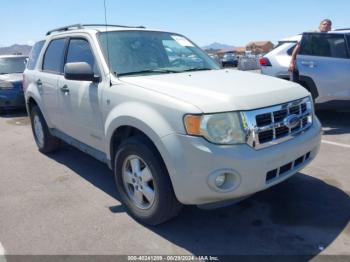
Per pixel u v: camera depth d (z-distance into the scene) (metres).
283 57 7.44
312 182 4.13
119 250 3.02
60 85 4.52
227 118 2.79
